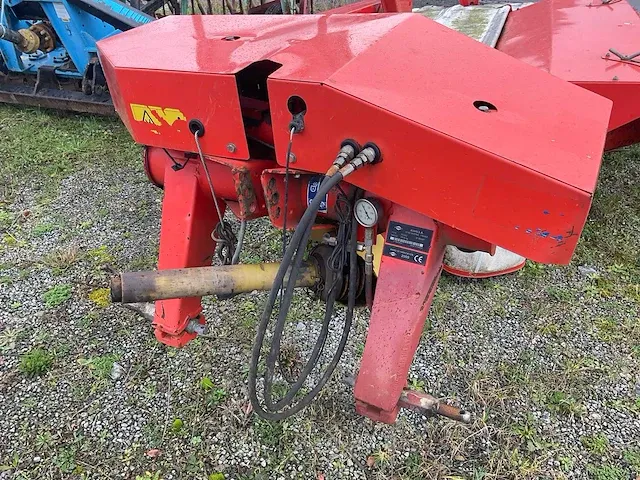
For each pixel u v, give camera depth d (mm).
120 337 2738
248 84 1945
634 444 2203
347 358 2580
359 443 2209
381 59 1651
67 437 2264
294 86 1468
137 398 2424
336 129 1477
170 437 2256
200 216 2111
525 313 2869
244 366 2561
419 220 1627
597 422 2293
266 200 1759
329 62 1584
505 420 2291
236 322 2807
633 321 2801
